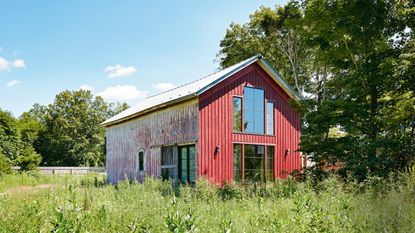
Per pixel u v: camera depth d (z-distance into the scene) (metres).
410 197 6.72
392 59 13.21
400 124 14.38
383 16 14.92
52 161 51.91
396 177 10.88
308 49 29.73
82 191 9.16
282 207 6.71
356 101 14.55
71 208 4.84
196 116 15.35
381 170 12.33
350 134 14.27
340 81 15.80
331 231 4.23
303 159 19.38
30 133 41.38
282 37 30.81
